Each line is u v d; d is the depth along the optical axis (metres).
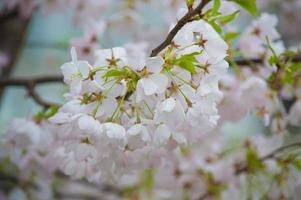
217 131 1.03
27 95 1.02
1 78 1.06
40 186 1.15
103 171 0.71
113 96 0.67
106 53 0.67
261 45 0.93
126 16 1.21
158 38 1.23
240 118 0.97
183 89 0.66
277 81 0.89
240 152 1.05
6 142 0.92
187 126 0.67
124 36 1.25
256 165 1.00
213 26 0.71
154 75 0.64
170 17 1.15
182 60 0.65
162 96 0.66
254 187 1.01
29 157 0.95
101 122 0.68
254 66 0.92
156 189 1.29
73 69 0.66
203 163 1.07
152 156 0.70
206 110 0.66
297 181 0.92
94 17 1.33
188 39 0.66
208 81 0.66
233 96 0.94
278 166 0.97
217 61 0.66
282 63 0.81
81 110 0.67
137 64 0.65
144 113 0.67
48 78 1.07
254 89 0.93
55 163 0.93
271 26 0.93
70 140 0.68
